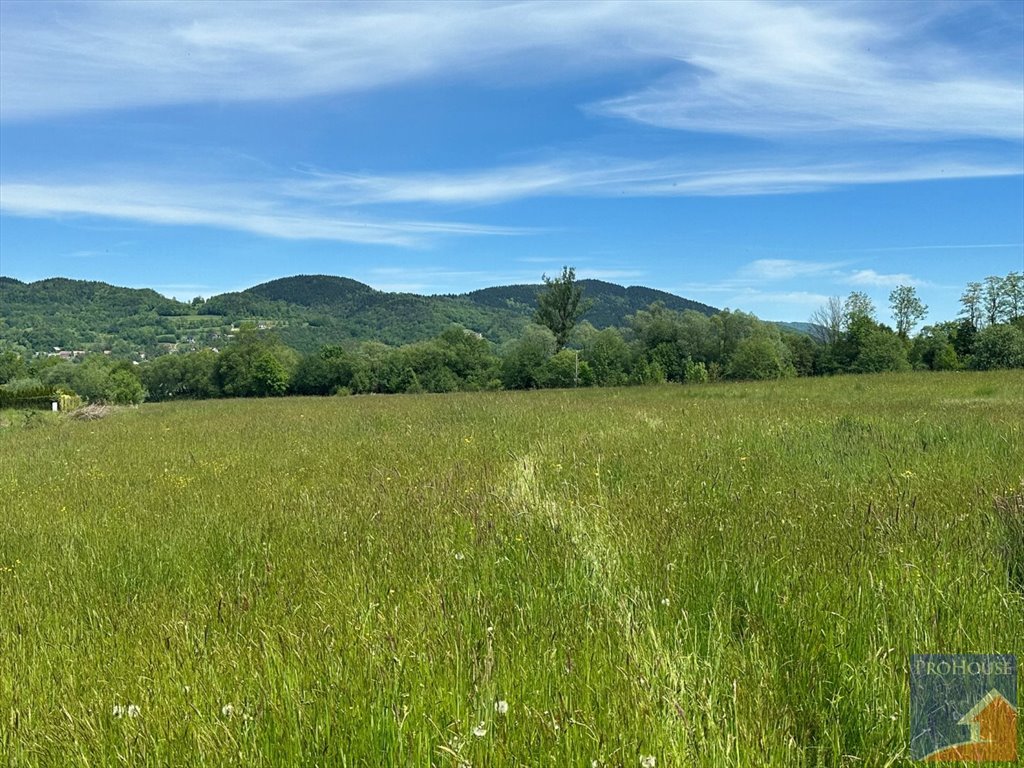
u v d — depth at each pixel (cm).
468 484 652
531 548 412
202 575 422
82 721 236
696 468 686
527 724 218
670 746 206
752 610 310
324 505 598
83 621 351
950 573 322
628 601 324
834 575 333
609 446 876
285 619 326
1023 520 388
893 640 263
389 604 334
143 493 735
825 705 241
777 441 864
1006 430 863
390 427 1389
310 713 229
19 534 566
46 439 1587
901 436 859
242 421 1880
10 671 290
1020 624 277
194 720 230
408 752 210
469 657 261
